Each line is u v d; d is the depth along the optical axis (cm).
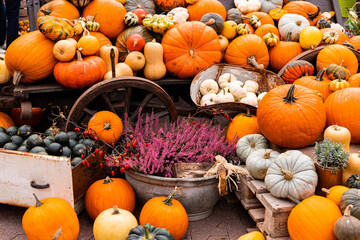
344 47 297
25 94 246
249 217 225
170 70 287
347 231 167
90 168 221
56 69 251
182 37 282
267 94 224
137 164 215
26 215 192
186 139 233
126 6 317
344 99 230
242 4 355
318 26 336
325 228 176
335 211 178
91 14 292
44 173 205
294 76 291
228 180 209
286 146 220
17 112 293
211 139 237
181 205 205
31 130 233
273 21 352
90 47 254
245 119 250
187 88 307
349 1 458
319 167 195
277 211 186
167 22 288
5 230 212
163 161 217
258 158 204
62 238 193
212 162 225
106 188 213
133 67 274
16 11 378
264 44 310
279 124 213
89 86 255
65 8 287
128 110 259
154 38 289
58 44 246
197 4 323
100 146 238
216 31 308
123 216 191
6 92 262
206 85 278
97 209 211
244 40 305
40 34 254
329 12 386
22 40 249
